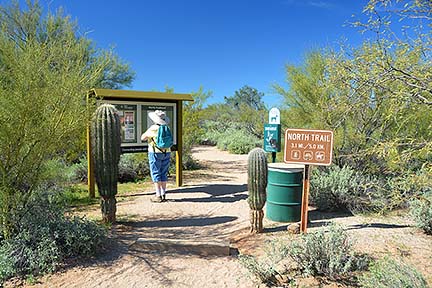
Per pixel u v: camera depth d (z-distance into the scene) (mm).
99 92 7566
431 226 4816
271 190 5770
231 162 15094
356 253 4141
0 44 4082
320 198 6355
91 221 4781
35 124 4215
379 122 6699
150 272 3939
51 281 3688
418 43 3674
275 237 4930
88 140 7379
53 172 4801
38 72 4121
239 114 24297
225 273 3906
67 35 4840
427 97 3848
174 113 8922
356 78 3783
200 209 6734
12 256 3926
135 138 8250
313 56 9375
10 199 4242
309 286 3500
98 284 3652
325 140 4793
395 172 6164
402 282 2998
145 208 6793
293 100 9750
